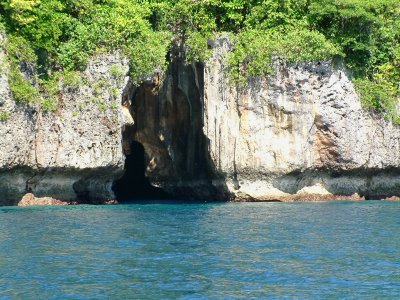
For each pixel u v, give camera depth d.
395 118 52.66
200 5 49.31
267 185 48.91
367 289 17.84
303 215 35.94
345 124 49.81
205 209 39.88
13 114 39.38
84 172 43.00
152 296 16.95
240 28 50.56
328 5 50.09
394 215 36.09
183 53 49.16
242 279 18.72
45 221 31.06
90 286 17.84
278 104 48.28
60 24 43.75
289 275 19.23
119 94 44.06
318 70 49.06
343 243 24.72
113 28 44.84
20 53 40.34
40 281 18.31
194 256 21.80
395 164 52.97
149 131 51.50
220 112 48.03
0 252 22.16
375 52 53.69
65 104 42.47
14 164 39.50
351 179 51.34
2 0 41.16
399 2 54.72
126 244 24.03
